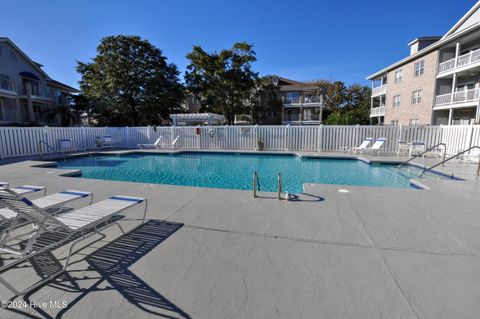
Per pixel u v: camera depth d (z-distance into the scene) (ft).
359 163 36.73
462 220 11.75
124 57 91.30
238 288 6.75
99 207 10.50
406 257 8.37
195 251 8.86
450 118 56.03
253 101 114.32
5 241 8.84
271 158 43.01
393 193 16.53
